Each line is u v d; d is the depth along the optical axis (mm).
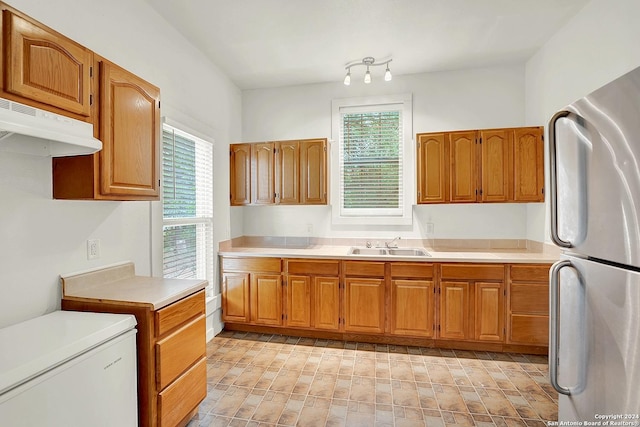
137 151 1777
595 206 958
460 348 2828
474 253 2982
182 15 2375
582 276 1028
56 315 1499
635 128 803
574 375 1072
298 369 2467
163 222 2393
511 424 1839
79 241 1747
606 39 2109
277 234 3736
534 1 2248
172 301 1637
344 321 2938
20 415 999
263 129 3760
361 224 3545
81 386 1198
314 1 2223
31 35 1233
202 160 2998
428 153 3070
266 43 2777
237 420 1866
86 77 1474
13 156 1436
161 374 1545
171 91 2496
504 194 2922
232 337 3096
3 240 1397
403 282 2822
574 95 2439
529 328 2643
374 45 2832
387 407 1991
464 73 3320
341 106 3576
